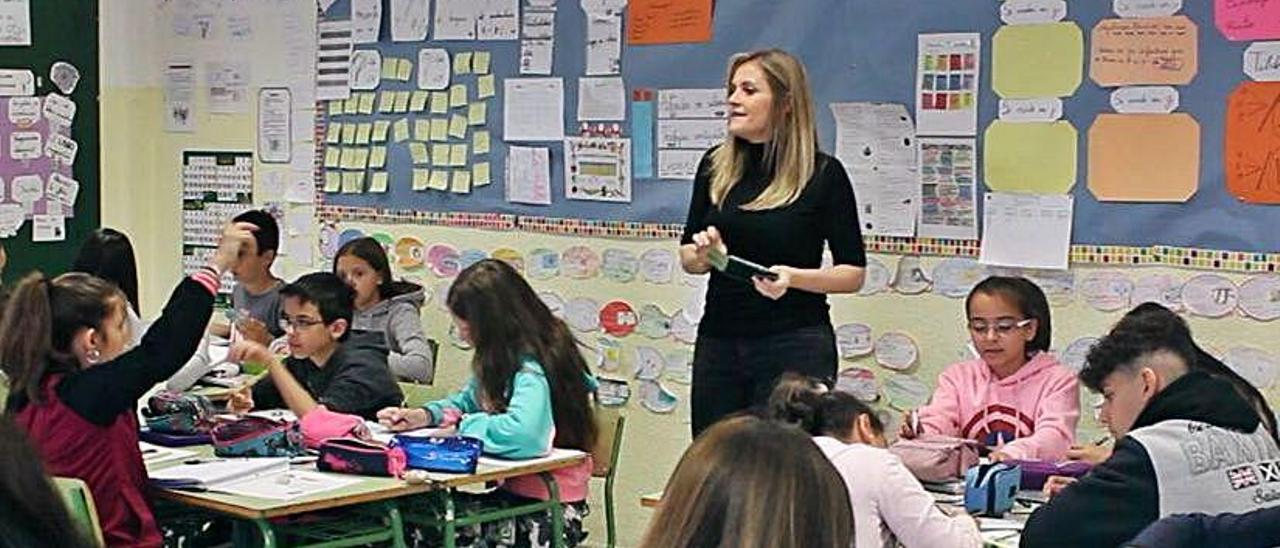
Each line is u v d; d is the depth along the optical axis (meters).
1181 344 3.14
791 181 4.30
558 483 4.36
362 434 4.31
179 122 7.10
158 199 7.18
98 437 3.81
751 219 4.32
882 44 5.14
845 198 4.36
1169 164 4.65
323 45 6.59
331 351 4.84
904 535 3.14
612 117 5.77
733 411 4.41
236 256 4.18
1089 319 4.81
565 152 5.91
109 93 7.23
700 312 5.58
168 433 4.46
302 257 6.73
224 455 4.22
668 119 5.62
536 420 4.22
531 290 4.43
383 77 6.41
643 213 5.71
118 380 3.81
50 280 4.00
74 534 1.96
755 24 5.40
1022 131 4.88
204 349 5.29
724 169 4.42
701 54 5.53
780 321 4.32
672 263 5.65
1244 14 4.51
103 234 5.58
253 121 6.85
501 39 6.06
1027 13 4.86
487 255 6.16
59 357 3.85
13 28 6.89
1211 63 4.57
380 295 5.62
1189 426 3.02
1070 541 3.02
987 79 4.94
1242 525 2.58
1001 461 3.74
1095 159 4.77
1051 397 4.16
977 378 4.31
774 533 1.90
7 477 1.92
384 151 6.43
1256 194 4.53
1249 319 4.56
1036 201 4.88
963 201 5.00
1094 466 3.41
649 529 1.98
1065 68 4.80
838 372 5.13
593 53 5.81
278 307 5.89
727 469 1.94
